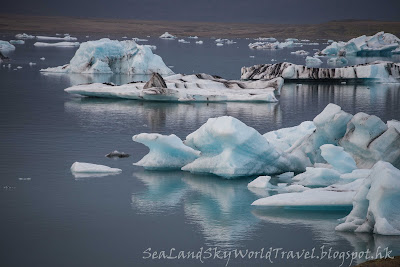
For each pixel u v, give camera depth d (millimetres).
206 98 39156
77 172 20266
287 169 21109
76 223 15547
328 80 54562
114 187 18797
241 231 15242
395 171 14641
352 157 20375
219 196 18172
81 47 59188
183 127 28844
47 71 58531
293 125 30266
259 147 20062
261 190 18828
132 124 29484
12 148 23438
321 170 19062
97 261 13242
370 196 14758
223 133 19438
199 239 14664
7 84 45906
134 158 22438
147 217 16172
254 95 39594
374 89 48375
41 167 20719
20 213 16156
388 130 19797
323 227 15508
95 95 39781
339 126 21250
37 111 32938
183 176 20359
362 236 14742
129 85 41156
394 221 14781
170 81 43219
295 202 16375
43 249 13852
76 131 27219
